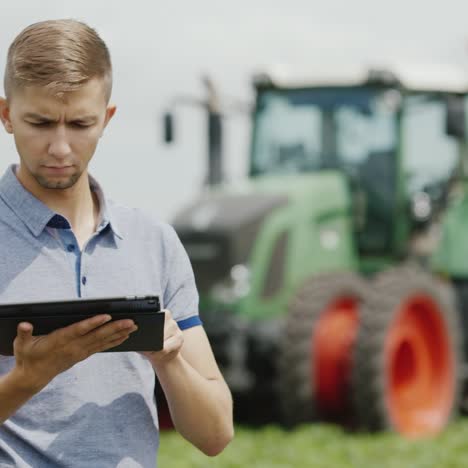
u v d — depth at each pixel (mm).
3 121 2906
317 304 9750
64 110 2730
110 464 2906
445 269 10797
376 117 10594
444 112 10711
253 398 10430
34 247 2924
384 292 9773
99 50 2793
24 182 2967
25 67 2707
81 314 2641
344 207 10602
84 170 2859
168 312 2865
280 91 11008
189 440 3156
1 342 2693
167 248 3127
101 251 2994
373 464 8695
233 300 10289
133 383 2977
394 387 9883
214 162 11055
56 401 2883
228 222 10398
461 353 10594
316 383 9797
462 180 10859
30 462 2861
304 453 9008
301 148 10883
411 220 10648
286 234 10430
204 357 3127
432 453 9047
